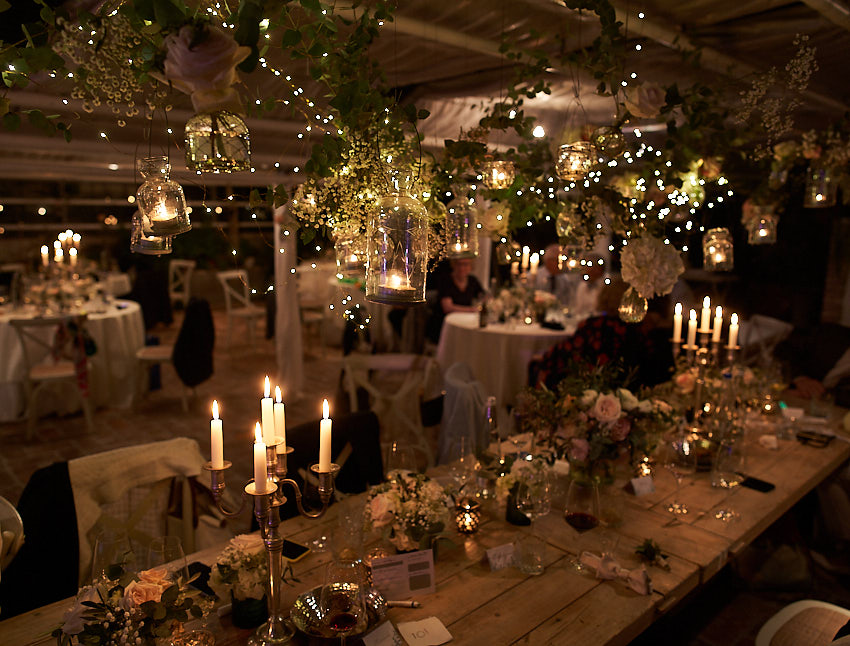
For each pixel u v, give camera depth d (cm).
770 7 276
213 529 257
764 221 350
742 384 350
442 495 207
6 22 162
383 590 182
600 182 247
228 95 127
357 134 176
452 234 220
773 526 334
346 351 675
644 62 346
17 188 1029
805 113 432
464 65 350
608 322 342
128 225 1120
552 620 175
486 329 531
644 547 207
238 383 699
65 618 147
